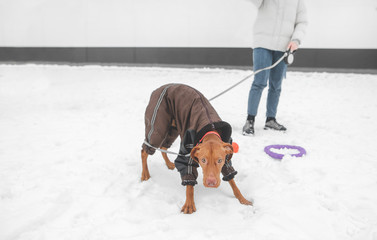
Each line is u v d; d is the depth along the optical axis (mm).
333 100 6051
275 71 3904
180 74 9812
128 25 12109
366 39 9625
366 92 6738
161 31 11859
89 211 2227
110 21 12273
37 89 7598
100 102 6117
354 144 3543
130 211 2223
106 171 2889
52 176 2783
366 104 5668
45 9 12633
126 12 12023
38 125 4508
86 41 12594
